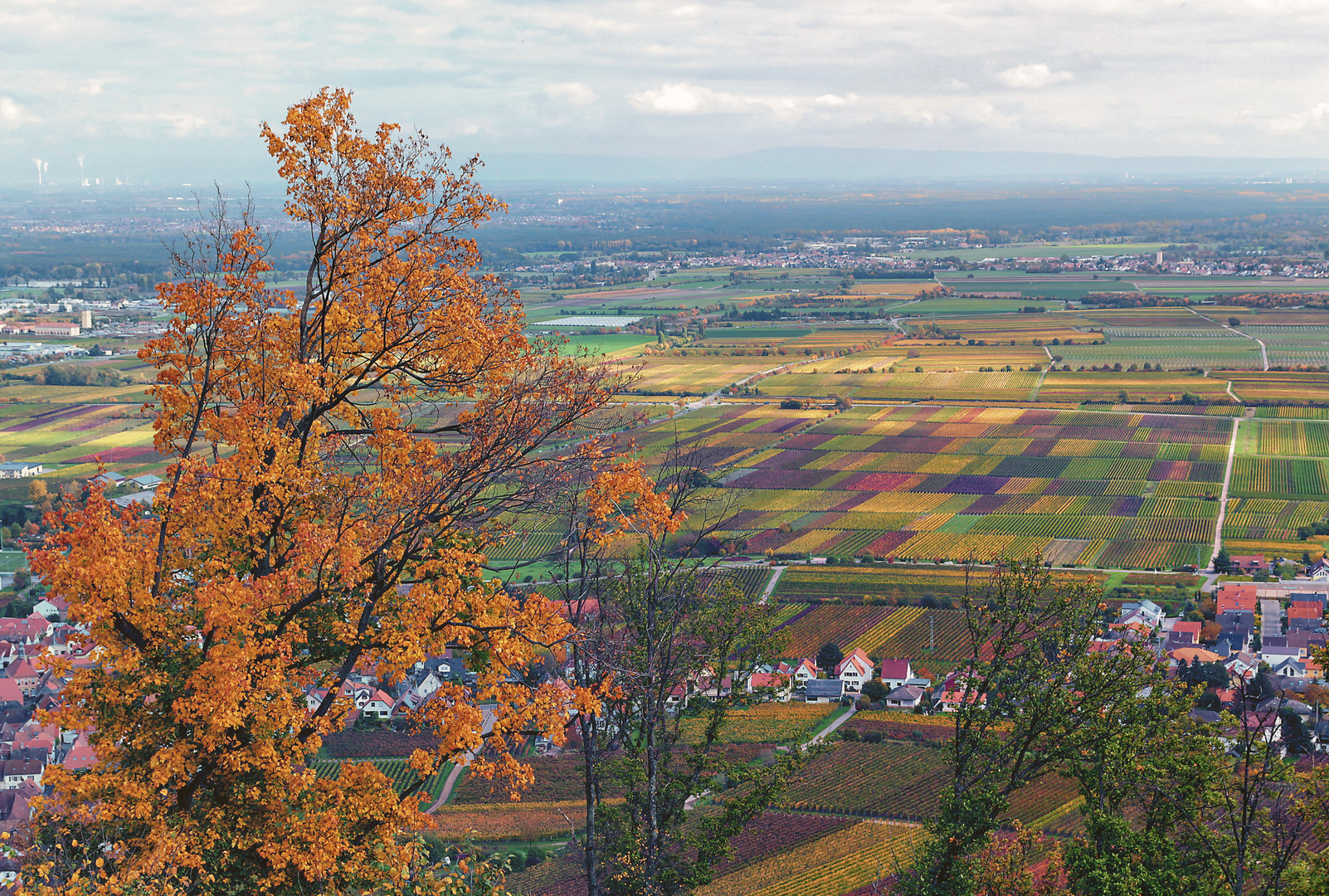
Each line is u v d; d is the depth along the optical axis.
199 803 25.33
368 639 26.86
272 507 27.53
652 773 31.16
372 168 28.61
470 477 27.70
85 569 23.81
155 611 25.17
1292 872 29.91
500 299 30.98
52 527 25.95
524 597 29.56
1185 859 31.75
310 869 23.59
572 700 27.59
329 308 28.55
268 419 27.53
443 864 28.22
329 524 27.12
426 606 26.50
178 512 26.34
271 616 26.34
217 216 29.14
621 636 32.41
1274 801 31.09
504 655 26.75
